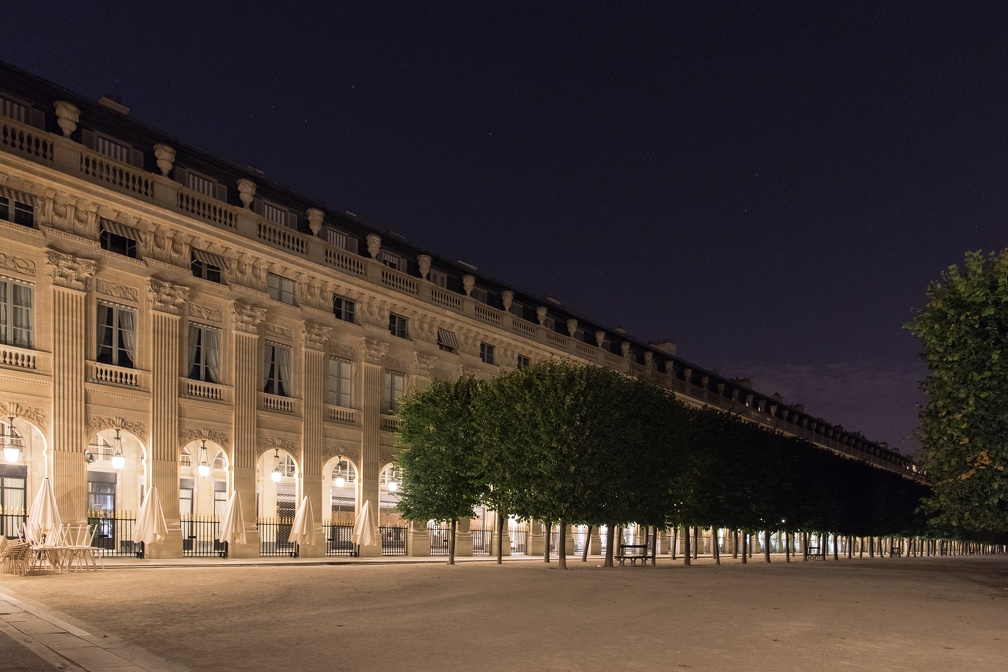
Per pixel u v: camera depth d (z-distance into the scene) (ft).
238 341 115.03
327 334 128.88
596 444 105.81
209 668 32.24
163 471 103.55
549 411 107.14
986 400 70.44
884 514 223.71
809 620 51.03
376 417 136.26
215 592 58.85
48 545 76.48
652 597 63.10
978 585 92.12
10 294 91.30
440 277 156.66
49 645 36.32
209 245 112.57
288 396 122.42
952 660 37.65
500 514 118.83
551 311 186.60
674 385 231.50
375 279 138.72
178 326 107.34
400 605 54.03
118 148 104.73
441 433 117.91
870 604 62.54
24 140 92.32
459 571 88.38
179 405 106.63
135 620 44.80
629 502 111.45
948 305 73.46
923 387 77.10
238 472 113.09
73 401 94.99
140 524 96.53
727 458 148.25
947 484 75.15
